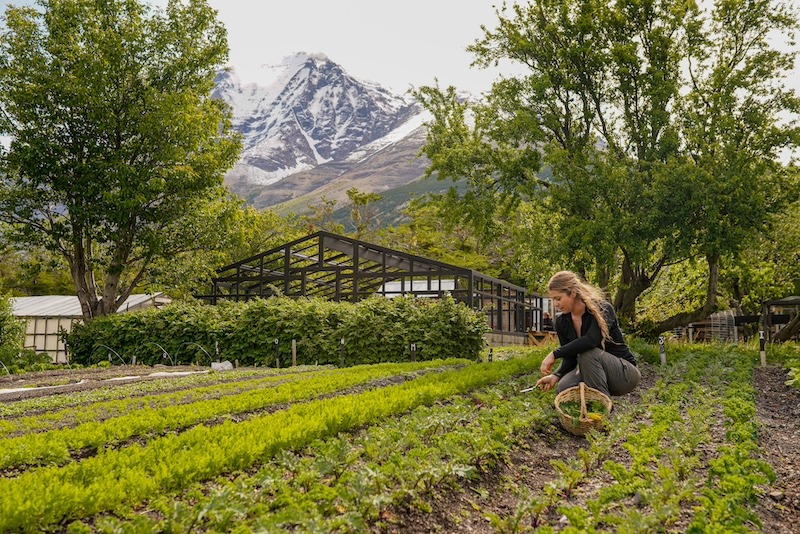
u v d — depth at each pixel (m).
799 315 23.42
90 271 28.89
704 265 26.02
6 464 5.76
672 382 11.48
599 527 4.50
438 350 19.45
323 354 20.73
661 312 27.77
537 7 23.30
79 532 3.75
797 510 5.00
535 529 4.45
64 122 27.38
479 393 9.30
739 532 4.06
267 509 4.30
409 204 25.95
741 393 9.70
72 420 8.54
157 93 27.41
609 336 8.01
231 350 22.23
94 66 26.23
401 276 28.52
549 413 7.71
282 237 45.59
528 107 23.62
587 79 23.03
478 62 24.34
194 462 5.03
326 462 5.07
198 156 28.88
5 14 27.14
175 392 11.53
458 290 27.39
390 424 6.91
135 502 4.41
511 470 6.14
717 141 20.81
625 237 19.83
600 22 22.45
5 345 24.14
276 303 22.47
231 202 30.42
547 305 39.22
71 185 27.23
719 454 6.30
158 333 23.84
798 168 20.50
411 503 4.88
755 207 19.30
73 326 25.88
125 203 26.00
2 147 26.97
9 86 27.00
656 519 4.20
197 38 30.28
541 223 24.20
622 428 6.73
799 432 7.83
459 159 23.91
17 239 27.80
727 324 25.23
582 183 20.72
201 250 30.05
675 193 19.83
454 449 5.67
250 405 9.01
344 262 31.88
